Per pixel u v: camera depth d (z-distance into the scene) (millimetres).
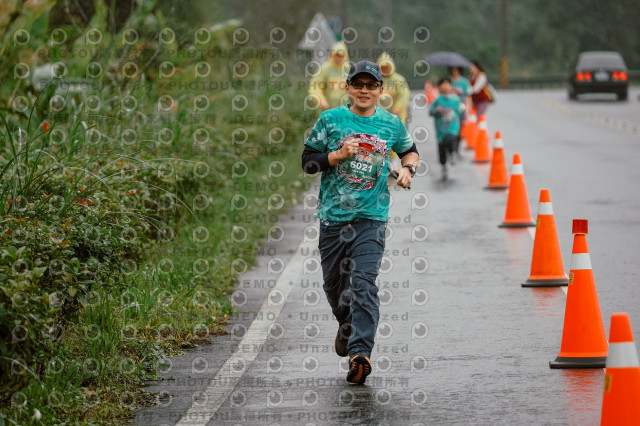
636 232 30188
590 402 15266
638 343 18406
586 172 45062
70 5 39156
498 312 21438
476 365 17500
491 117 83000
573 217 33406
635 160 48969
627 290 22891
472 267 26344
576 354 17156
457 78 55375
